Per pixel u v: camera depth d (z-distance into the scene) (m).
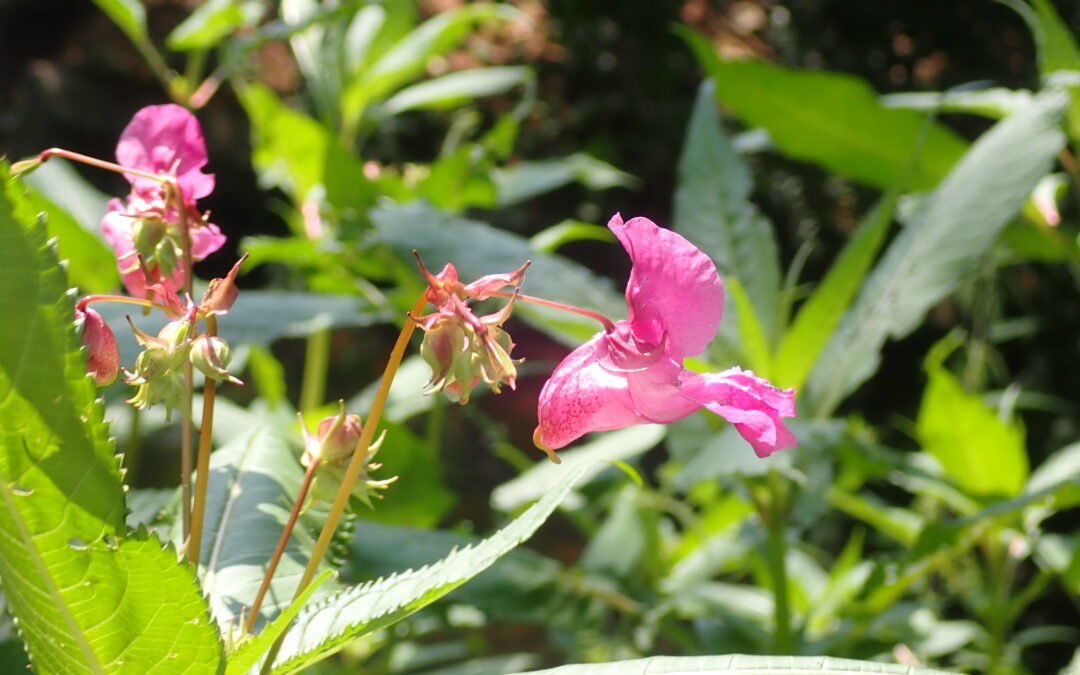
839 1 1.50
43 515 0.30
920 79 1.49
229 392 1.22
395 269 0.57
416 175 0.77
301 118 0.68
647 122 1.54
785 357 0.47
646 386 0.32
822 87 0.57
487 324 0.31
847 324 0.50
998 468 0.56
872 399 1.56
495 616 0.47
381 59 0.76
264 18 1.34
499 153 0.76
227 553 0.36
